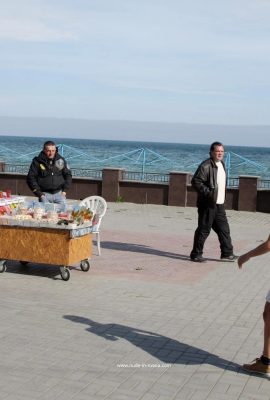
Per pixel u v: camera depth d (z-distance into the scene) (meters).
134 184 19.69
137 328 6.53
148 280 8.95
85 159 22.56
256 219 16.97
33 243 8.80
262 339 6.27
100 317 6.90
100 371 5.25
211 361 5.58
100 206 10.82
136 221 15.68
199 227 10.54
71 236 8.59
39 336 6.13
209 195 10.35
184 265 10.23
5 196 9.88
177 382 5.06
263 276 9.48
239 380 5.14
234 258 10.75
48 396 4.68
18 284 8.43
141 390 4.87
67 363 5.41
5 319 6.68
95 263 10.10
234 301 7.86
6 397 4.62
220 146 10.34
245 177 18.48
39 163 10.17
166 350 5.85
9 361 5.40
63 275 8.72
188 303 7.69
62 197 10.29
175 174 19.16
